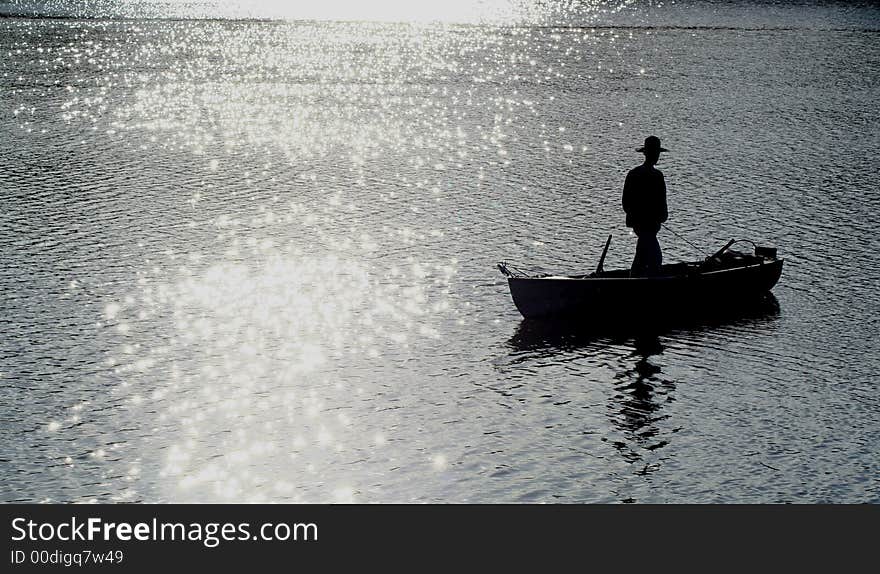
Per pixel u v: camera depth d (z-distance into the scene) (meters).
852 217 37.59
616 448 20.77
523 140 52.03
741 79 73.06
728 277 28.20
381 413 22.16
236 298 28.78
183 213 37.22
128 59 82.81
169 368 24.20
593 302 27.25
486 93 67.25
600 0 148.25
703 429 21.58
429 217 37.25
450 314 27.89
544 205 39.12
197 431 21.25
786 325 27.28
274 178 43.16
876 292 29.69
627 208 27.89
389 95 66.31
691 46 92.69
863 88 69.12
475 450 20.66
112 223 35.75
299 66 80.25
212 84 70.25
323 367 24.44
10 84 67.81
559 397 23.00
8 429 21.12
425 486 19.44
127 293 28.95
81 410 22.02
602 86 70.12
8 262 31.30
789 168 45.69
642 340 26.33
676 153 48.84
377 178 43.38
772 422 21.86
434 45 95.31
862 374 24.23
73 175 42.97
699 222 36.78
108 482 19.39
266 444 20.77
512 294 27.12
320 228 35.62
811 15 119.44
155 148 49.03
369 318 27.55
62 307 27.78
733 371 24.39
